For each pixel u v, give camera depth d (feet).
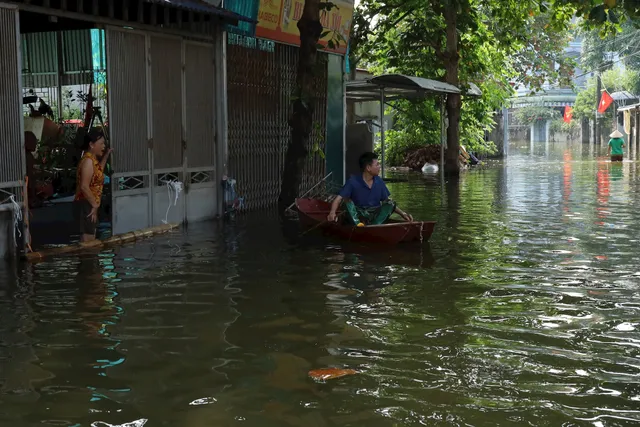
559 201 50.14
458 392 14.52
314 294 22.61
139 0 31.17
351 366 16.02
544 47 121.08
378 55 84.79
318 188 52.11
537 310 20.76
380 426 12.93
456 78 78.74
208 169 40.60
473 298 22.17
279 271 26.05
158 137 36.42
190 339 17.94
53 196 42.42
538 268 26.63
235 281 24.40
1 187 27.48
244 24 42.39
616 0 44.24
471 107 96.73
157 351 17.02
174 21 36.70
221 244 31.86
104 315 20.12
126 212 34.27
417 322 19.53
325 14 50.93
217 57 40.83
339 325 19.22
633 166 92.58
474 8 80.69
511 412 13.53
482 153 121.19
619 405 13.87
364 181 33.45
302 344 17.58
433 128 92.27
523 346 17.44
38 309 20.75
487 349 17.22
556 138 280.10
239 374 15.49
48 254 29.04
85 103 45.47
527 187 62.54
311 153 50.85
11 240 28.12
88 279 24.62
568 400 14.11
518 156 135.74
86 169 30.40
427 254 29.53
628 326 19.12
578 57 213.87
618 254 29.40
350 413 13.48
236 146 43.06
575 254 29.48
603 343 17.67
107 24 32.58
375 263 27.55
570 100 274.36
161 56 36.45
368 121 79.61
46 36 46.60
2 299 21.90
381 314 20.33
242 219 40.52
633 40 181.16
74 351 17.03
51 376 15.39
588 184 64.85
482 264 27.40
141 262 27.63
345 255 29.22
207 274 25.50
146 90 35.37
